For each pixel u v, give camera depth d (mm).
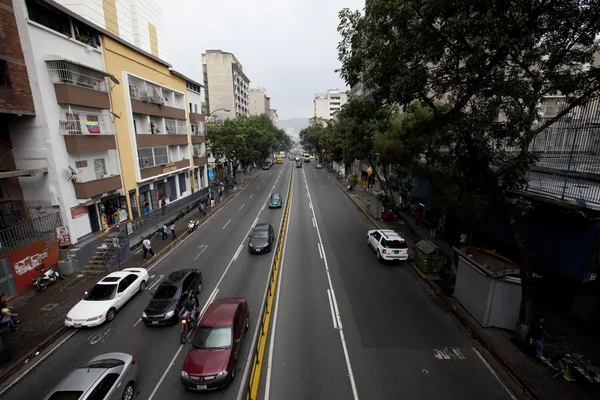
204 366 8969
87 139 18797
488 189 11641
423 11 9086
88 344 11594
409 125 16391
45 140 16984
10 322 12234
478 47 9516
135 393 9078
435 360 10297
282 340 11375
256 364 10078
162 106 29109
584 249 9984
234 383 9359
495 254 12859
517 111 9273
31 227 16422
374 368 9930
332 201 37594
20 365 10602
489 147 11164
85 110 19391
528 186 11820
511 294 11398
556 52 9977
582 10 8609
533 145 12375
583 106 10211
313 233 24828
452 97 12211
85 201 19266
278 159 92750
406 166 17719
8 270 14797
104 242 20188
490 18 8086
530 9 8750
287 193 42656
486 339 11133
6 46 15078
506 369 9852
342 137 28938
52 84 17156
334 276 16875
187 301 12438
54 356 11016
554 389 8852
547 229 11539
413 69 10633
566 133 10875
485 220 15555
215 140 43094
